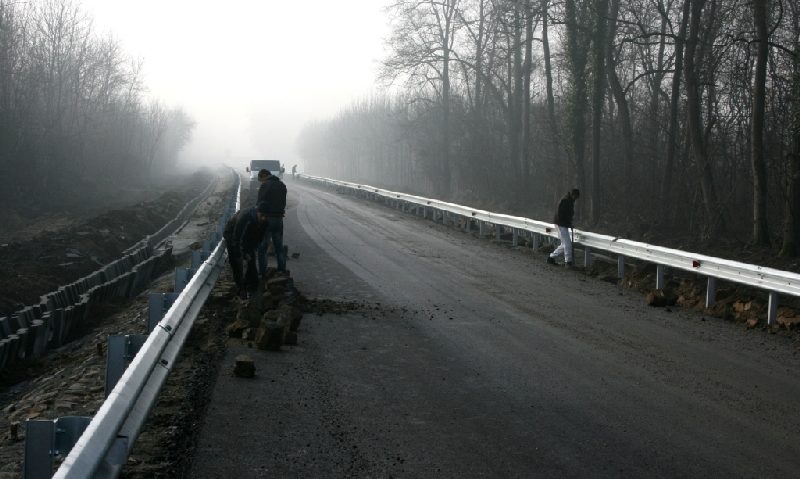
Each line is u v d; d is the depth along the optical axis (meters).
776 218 25.56
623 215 27.86
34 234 28.80
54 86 47.97
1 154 37.19
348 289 13.02
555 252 17.23
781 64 23.31
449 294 12.81
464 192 47.75
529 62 38.69
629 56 33.78
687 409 6.75
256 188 45.06
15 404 8.05
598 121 27.56
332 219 29.33
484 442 5.78
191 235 27.91
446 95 47.97
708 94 26.02
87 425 4.52
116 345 6.25
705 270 12.10
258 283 11.66
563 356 8.65
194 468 5.13
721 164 29.14
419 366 8.07
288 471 5.12
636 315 11.41
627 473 5.21
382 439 5.80
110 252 21.98
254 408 6.49
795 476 5.24
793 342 9.76
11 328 11.50
